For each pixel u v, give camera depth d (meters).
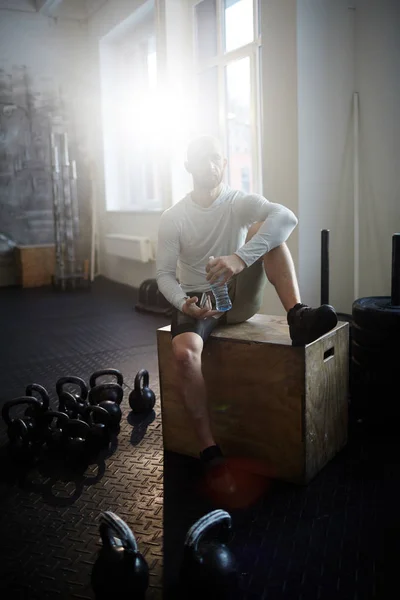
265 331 2.12
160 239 2.21
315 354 1.94
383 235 3.77
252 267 2.17
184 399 1.95
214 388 2.11
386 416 2.39
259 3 4.26
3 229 7.04
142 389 2.71
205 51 5.12
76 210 6.87
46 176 7.18
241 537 1.68
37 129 7.06
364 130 3.82
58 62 7.06
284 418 1.95
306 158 3.72
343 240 3.97
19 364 3.63
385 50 3.60
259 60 4.48
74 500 1.96
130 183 7.05
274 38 3.74
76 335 4.38
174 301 2.09
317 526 1.72
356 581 1.47
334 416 2.13
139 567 1.42
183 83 5.28
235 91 4.86
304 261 3.82
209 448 1.95
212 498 1.92
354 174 3.90
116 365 3.54
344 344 2.16
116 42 6.85
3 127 6.88
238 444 2.09
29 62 6.91
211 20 4.99
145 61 6.45
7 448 2.35
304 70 3.62
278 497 1.90
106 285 6.87
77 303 5.75
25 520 1.84
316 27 3.63
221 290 2.06
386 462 2.12
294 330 1.87
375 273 3.86
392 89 3.58
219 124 5.05
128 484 2.05
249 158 4.80
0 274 7.07
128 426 2.56
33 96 6.98
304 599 1.41
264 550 1.61
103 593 1.43
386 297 2.58
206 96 5.21
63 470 2.18
